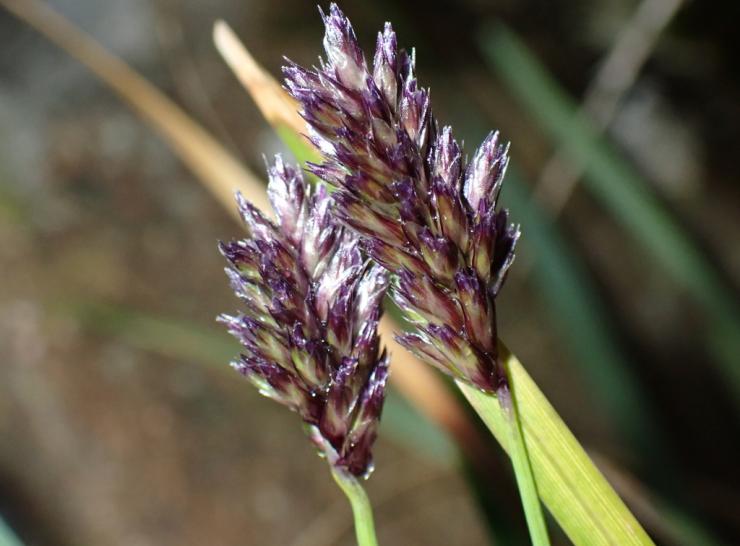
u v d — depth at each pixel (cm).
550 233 16
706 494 21
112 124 32
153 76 32
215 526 28
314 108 8
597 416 29
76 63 32
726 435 30
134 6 33
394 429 18
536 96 16
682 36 29
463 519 28
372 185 8
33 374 28
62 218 30
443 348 8
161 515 28
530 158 32
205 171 13
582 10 32
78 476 28
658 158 33
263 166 31
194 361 29
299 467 29
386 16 32
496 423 8
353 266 8
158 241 30
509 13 33
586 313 15
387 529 28
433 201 8
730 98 31
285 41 33
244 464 28
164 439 28
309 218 8
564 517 8
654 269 31
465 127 31
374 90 8
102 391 29
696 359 31
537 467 8
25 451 28
